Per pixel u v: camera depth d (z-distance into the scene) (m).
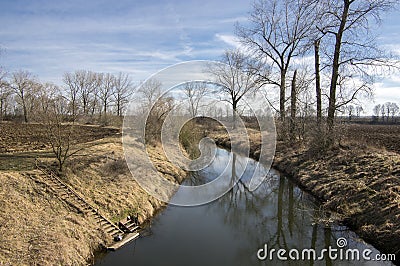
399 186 9.95
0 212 8.77
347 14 15.04
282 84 21.38
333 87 16.31
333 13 15.24
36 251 7.67
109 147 18.02
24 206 9.43
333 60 16.22
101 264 8.41
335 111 16.75
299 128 20.91
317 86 18.05
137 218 11.16
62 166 12.47
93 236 9.33
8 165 12.28
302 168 16.75
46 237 8.28
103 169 14.06
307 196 13.58
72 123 16.78
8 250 7.47
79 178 12.49
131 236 10.04
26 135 24.41
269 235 10.93
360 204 10.33
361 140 17.27
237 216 12.80
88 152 15.98
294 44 20.28
